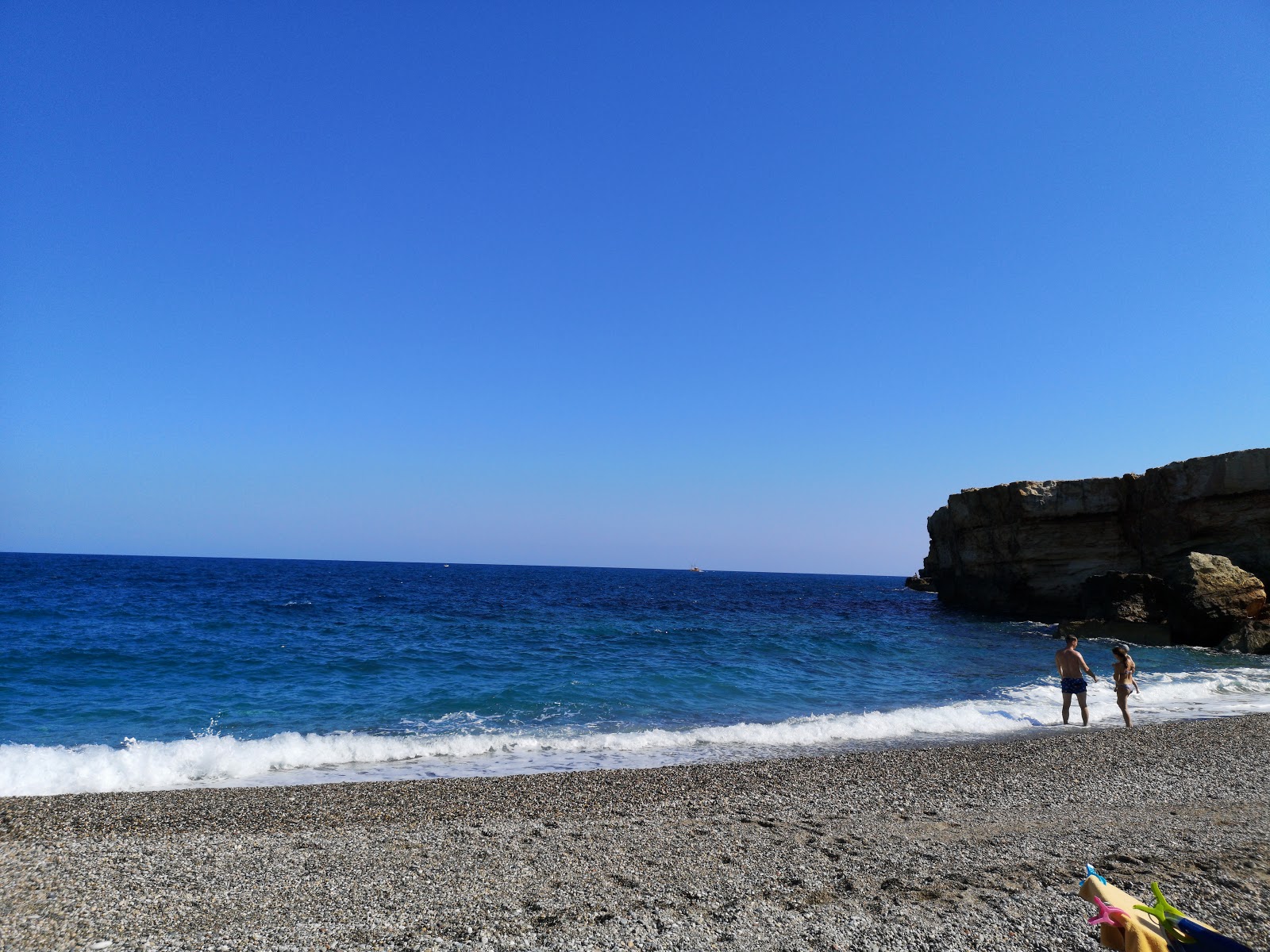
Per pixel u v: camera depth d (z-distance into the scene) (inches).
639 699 714.2
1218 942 149.9
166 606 1541.6
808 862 270.2
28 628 1110.4
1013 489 1726.1
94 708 613.0
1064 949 197.2
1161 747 491.2
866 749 512.4
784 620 1793.8
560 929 211.8
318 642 1067.9
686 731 569.3
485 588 2945.4
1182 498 1469.0
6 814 336.8
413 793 377.7
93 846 289.1
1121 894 169.2
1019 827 315.3
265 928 213.8
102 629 1120.8
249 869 263.9
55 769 423.2
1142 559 1560.0
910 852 281.1
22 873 257.3
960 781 400.8
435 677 811.4
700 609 2137.1
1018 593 1777.8
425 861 274.1
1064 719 610.2
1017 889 240.2
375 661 904.9
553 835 306.2
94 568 3447.3
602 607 2046.0
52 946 201.8
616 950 198.1
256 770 448.5
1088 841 293.6
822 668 974.4
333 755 481.1
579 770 452.4
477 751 501.7
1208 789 382.9
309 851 284.7
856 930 209.0
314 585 2635.3
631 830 313.7
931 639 1387.8
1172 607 1364.4
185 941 205.6
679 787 390.0
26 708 606.9
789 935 205.9
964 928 209.6
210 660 870.4
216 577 2992.1
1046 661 1085.8
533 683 779.4
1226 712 665.0
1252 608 1290.6
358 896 238.4
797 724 584.4
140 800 364.5
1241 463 1391.5
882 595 3376.0
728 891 241.1
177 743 482.0
